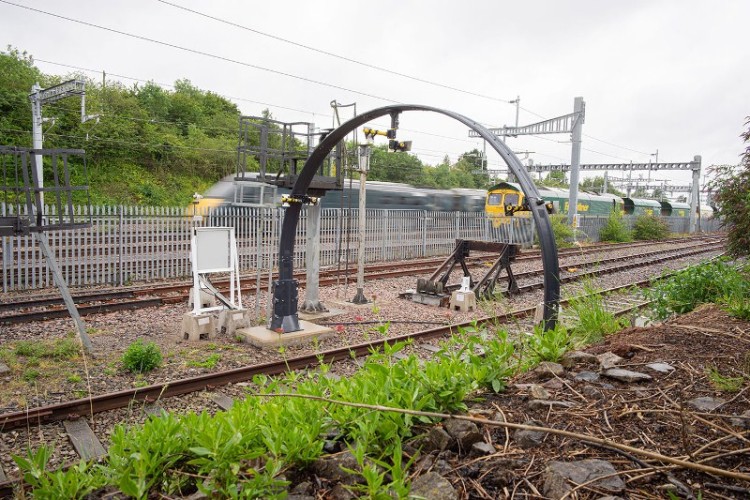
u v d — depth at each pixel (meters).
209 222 14.45
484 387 3.75
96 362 6.71
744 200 8.57
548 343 4.41
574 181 26.36
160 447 2.79
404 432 3.04
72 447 4.59
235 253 8.51
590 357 4.26
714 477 2.51
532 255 21.88
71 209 7.32
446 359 3.89
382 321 9.41
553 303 5.04
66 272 11.95
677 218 47.50
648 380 3.73
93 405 5.25
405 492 2.32
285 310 7.98
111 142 33.47
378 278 14.67
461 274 16.09
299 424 3.00
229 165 39.34
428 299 11.26
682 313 7.64
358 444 2.76
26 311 9.49
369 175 46.38
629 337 4.98
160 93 43.28
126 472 2.46
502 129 29.84
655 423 3.07
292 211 7.94
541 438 2.98
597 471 2.58
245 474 2.79
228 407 5.50
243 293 11.87
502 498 2.52
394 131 6.70
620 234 32.25
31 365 6.48
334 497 2.67
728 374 3.71
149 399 5.57
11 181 20.91
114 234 12.74
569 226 26.34
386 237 19.86
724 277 7.68
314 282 9.79
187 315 7.88
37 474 2.67
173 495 2.75
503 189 28.05
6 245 11.34
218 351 7.32
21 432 4.78
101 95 36.94
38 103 16.70
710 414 3.09
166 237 13.77
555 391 3.67
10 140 29.42
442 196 27.33
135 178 33.78
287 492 2.66
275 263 15.79
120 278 12.74
